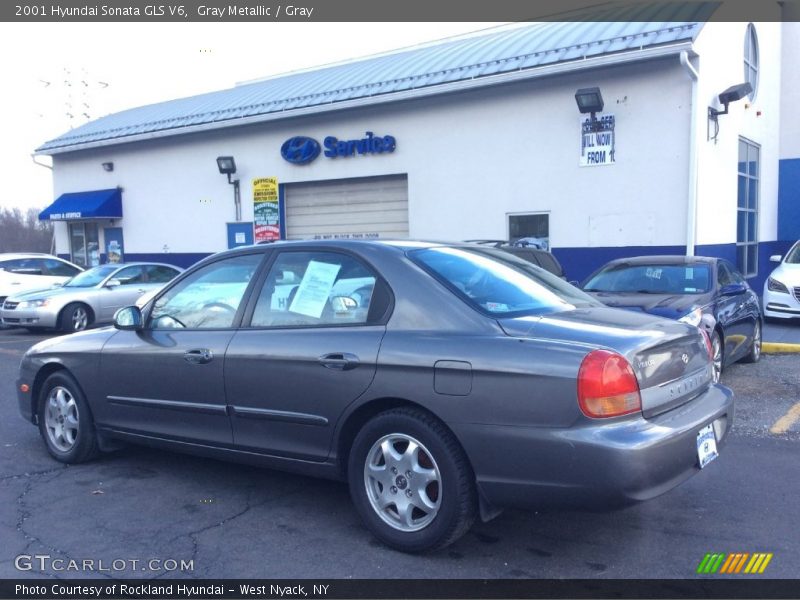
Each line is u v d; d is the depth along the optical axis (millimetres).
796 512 4762
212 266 5266
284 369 4531
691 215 12477
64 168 23234
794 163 18984
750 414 7258
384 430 4184
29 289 15094
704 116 12727
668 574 3934
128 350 5363
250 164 18406
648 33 12547
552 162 13828
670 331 4234
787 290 12438
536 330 3953
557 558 4133
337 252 4691
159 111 22625
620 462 3578
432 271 4375
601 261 13453
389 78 16125
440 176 15211
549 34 14961
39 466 5828
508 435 3791
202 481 5457
